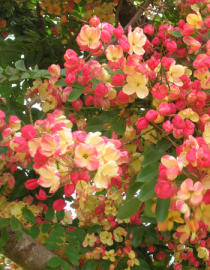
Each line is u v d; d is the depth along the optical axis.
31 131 0.46
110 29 0.61
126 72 0.58
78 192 0.52
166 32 0.80
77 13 1.36
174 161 0.43
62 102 0.75
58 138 0.43
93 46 0.58
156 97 0.59
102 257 0.87
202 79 0.63
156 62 0.62
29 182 0.49
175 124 0.58
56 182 0.43
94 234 0.99
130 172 0.71
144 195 0.49
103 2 1.23
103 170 0.45
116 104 0.71
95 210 0.96
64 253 0.75
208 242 0.96
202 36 0.74
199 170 0.46
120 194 0.94
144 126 0.59
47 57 1.25
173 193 0.44
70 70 0.60
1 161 0.61
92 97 0.70
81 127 0.75
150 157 0.55
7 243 0.72
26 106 0.73
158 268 1.01
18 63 0.70
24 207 0.75
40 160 0.44
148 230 0.92
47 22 1.46
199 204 0.44
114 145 0.48
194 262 0.95
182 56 0.77
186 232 0.45
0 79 0.74
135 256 0.89
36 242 0.76
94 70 0.62
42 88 0.73
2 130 0.57
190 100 0.61
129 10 1.17
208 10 0.79
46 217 0.77
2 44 1.12
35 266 0.74
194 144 0.47
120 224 0.96
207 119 0.60
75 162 0.43
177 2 1.04
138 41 0.61
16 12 1.38
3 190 0.82
